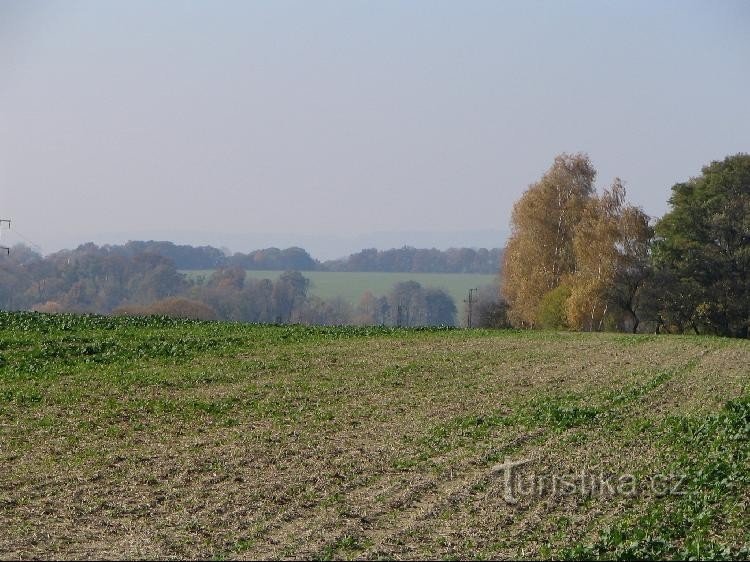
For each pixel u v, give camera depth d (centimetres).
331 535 1706
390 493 2005
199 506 1867
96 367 3775
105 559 1537
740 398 3431
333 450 2416
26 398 3038
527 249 8819
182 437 2558
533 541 1702
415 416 2978
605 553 1641
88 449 2369
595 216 8525
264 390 3416
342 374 3944
